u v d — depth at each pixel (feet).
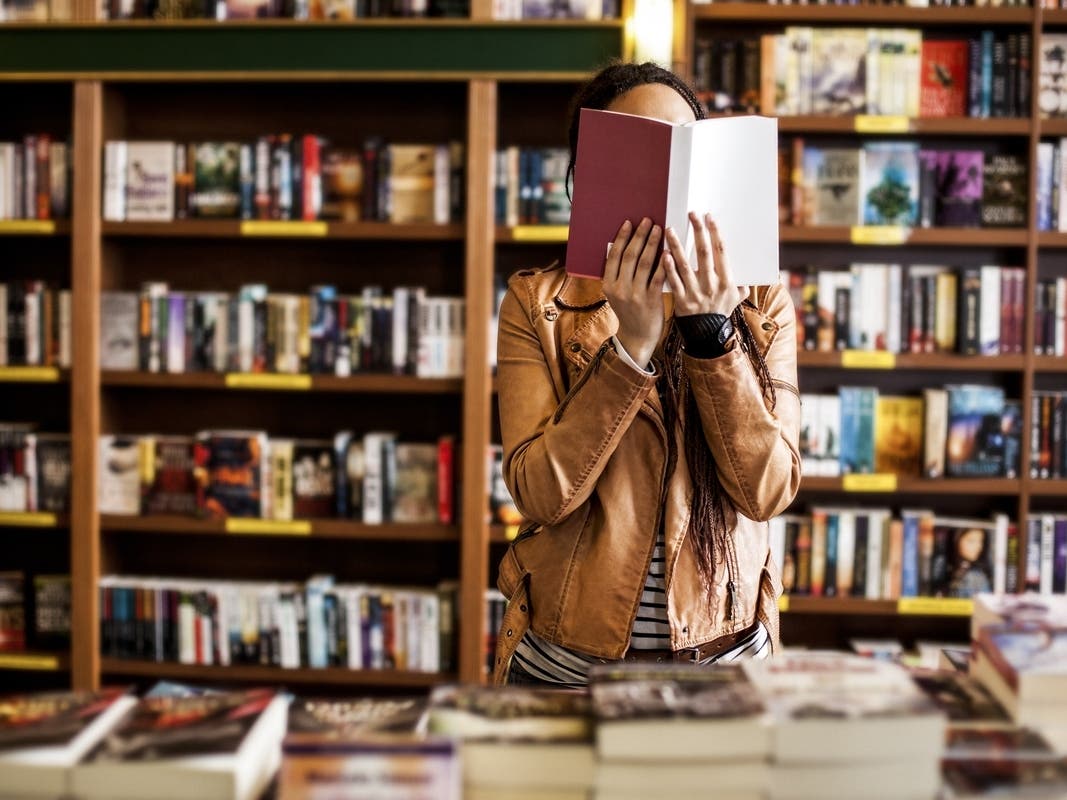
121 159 10.69
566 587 4.95
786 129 10.43
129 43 10.30
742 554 5.04
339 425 11.59
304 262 11.48
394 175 10.63
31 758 3.34
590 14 10.25
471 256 10.33
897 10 10.36
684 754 3.31
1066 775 3.32
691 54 10.34
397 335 10.60
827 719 3.29
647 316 4.61
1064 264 11.10
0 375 10.75
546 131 11.27
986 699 3.92
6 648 11.18
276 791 3.58
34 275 11.60
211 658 10.88
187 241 11.50
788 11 10.41
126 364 10.80
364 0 10.56
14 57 10.37
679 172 4.50
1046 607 4.32
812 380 11.28
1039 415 10.44
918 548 10.47
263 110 11.41
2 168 10.82
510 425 5.08
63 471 10.94
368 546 11.64
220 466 10.76
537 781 3.42
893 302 10.37
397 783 3.22
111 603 10.89
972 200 10.37
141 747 3.40
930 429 10.37
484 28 10.07
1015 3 10.28
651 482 4.90
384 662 10.80
